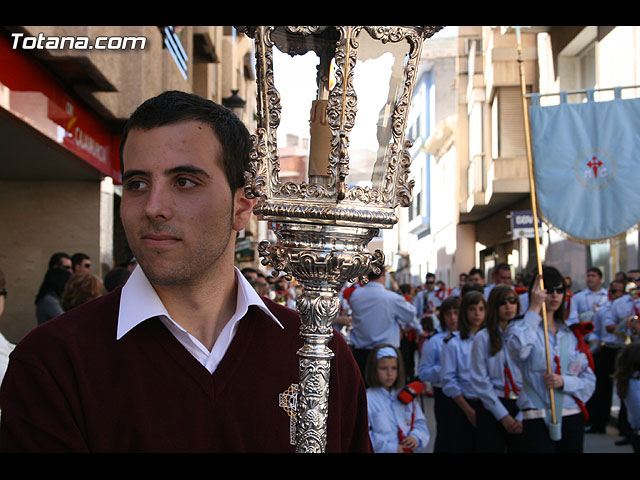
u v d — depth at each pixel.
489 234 23.59
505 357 4.82
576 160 6.11
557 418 4.67
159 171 1.35
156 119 1.37
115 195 12.02
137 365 1.39
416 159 39.97
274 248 1.26
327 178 1.25
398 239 48.81
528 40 18.17
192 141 1.37
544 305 4.74
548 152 6.13
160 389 1.39
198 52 13.69
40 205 9.78
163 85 9.75
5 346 2.92
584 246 13.99
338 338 1.67
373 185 1.29
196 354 1.46
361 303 7.93
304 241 1.24
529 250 18.19
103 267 10.06
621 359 5.67
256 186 1.23
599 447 8.05
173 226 1.34
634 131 6.05
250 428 1.44
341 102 1.21
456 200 24.41
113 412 1.35
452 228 27.81
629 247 11.59
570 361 4.75
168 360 1.41
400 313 7.90
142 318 1.39
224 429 1.41
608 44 12.25
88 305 1.48
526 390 4.74
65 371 1.34
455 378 5.55
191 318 1.50
